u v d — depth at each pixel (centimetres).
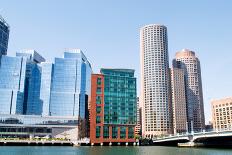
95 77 18700
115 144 17912
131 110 18862
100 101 18288
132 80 19538
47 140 16775
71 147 14712
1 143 15975
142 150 12025
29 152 10362
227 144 15500
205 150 11688
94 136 17462
